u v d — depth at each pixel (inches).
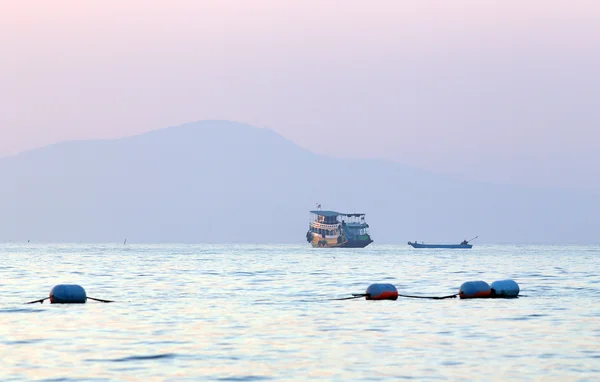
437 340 7598.4
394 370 6117.1
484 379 5782.5
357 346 7249.0
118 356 6732.3
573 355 6747.1
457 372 6028.5
